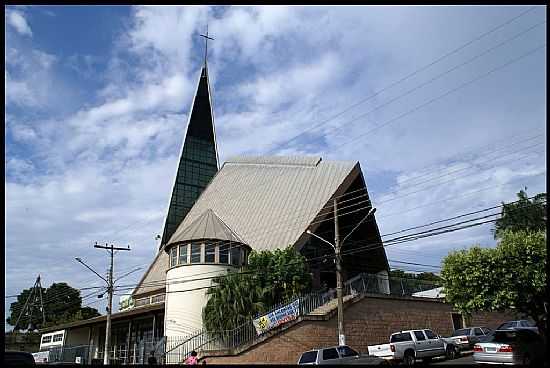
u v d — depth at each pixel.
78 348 45.66
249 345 27.72
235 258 38.91
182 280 37.41
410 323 34.28
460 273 24.06
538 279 22.25
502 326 33.56
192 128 98.56
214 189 64.88
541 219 44.81
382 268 51.72
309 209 45.59
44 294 90.50
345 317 31.20
